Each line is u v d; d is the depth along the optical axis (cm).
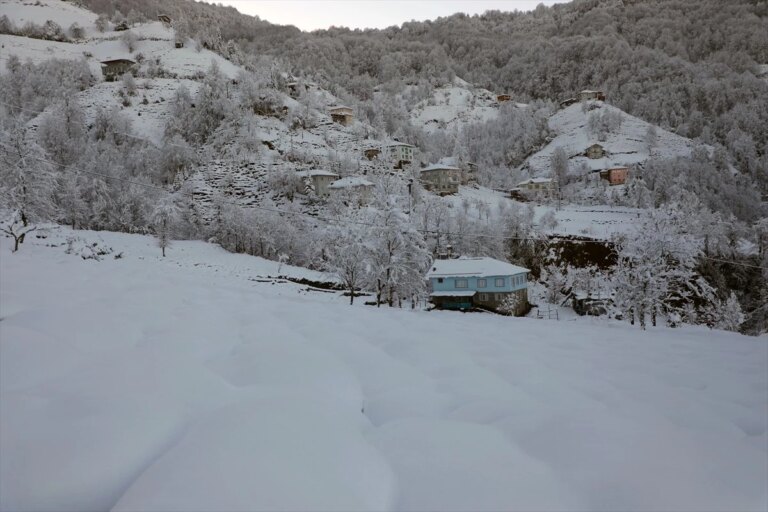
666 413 430
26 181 3400
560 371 630
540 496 233
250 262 4638
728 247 5438
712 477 256
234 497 199
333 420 305
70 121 8206
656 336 1683
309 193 7431
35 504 217
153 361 407
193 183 7788
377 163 9094
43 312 556
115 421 279
